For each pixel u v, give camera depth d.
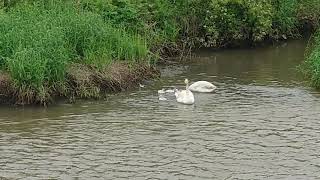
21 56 18.88
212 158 14.33
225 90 20.83
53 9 22.88
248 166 13.84
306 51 28.06
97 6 25.12
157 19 27.38
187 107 18.66
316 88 20.95
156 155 14.55
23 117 17.70
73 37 21.34
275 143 15.30
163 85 21.56
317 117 17.44
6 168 13.80
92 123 17.09
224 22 29.41
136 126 16.78
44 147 15.20
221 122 17.06
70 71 20.08
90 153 14.74
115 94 20.22
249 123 16.94
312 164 13.95
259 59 26.91
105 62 21.03
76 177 13.27
